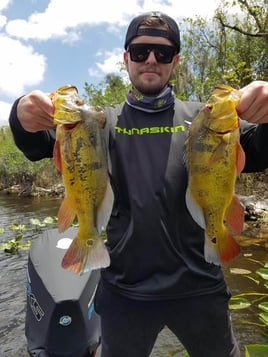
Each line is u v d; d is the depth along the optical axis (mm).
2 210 5121
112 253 744
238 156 620
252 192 3865
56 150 628
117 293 745
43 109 617
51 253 1066
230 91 619
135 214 713
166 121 755
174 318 738
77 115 621
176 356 1302
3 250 2627
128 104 777
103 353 785
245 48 4430
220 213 646
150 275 724
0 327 1531
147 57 750
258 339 1387
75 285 979
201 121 640
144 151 735
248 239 2695
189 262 725
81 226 648
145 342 753
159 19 751
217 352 750
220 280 756
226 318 760
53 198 6613
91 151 637
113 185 740
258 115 603
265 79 4340
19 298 1816
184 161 691
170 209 714
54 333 947
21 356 1333
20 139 694
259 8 3887
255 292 1774
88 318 983
